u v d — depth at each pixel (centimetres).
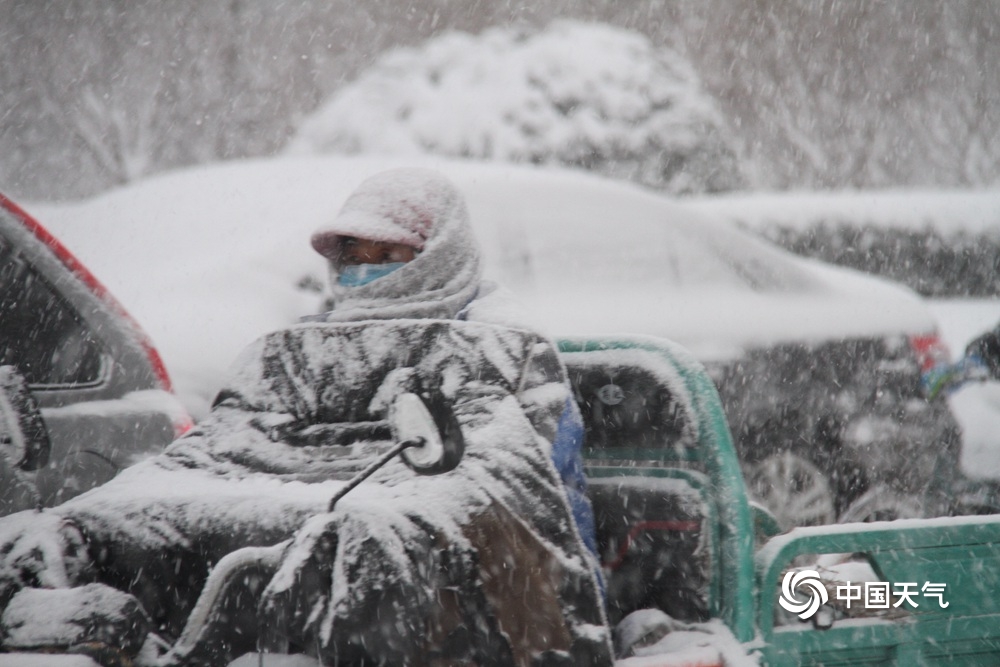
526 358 1109
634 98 5619
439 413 927
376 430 1080
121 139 6259
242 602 1008
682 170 5612
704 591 1201
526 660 946
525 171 2373
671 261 2308
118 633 939
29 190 6109
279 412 1148
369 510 939
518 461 1016
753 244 2391
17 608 941
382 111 5653
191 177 2427
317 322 1217
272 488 1048
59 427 1466
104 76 6262
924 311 2412
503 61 5684
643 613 1177
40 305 1552
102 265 2064
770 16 7544
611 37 5828
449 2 7206
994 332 2291
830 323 2292
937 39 7562
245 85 6650
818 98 7594
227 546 1015
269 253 2027
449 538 944
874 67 7594
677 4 7538
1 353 1548
